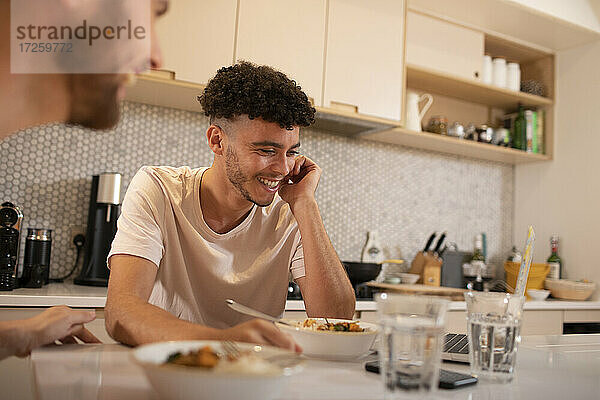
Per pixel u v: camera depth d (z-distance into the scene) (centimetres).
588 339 132
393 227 313
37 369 71
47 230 207
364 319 234
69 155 237
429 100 303
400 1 273
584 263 320
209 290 142
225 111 127
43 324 87
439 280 306
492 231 353
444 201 334
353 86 256
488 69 324
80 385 64
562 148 340
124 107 247
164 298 140
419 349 58
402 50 272
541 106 352
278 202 152
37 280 202
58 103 60
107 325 102
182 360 58
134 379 68
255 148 126
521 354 103
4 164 226
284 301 151
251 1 233
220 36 225
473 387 72
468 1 293
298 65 242
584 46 334
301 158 149
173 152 255
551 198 342
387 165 314
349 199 300
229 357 62
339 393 65
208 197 140
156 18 62
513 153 326
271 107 123
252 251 146
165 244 137
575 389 74
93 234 220
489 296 77
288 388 66
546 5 315
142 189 134
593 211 318
